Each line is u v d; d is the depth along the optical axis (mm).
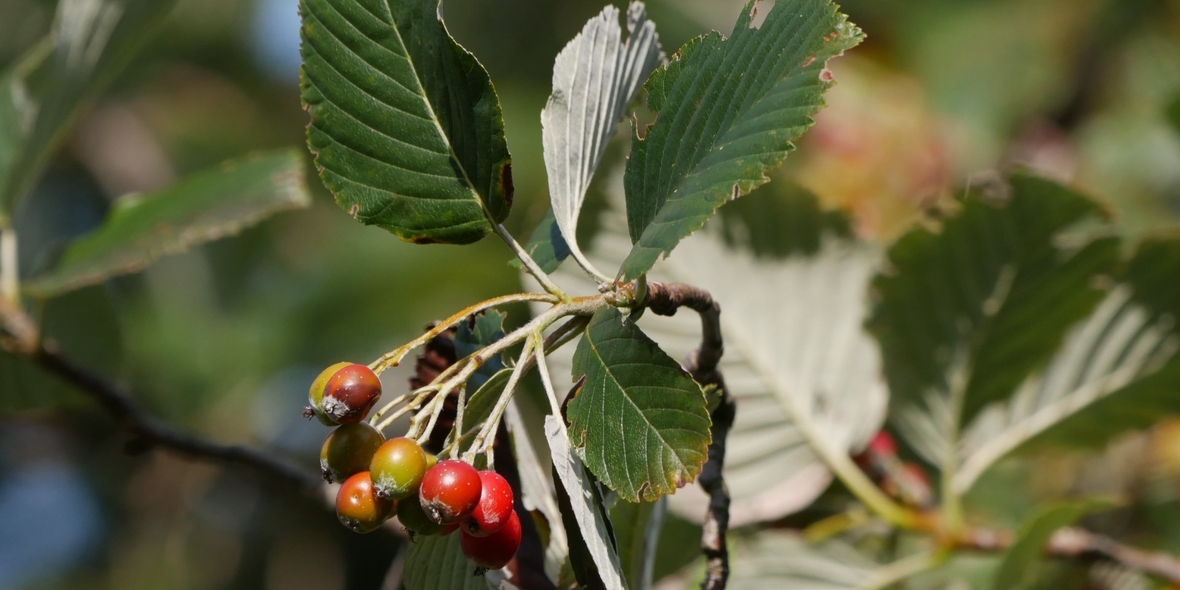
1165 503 1349
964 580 1126
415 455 757
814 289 1031
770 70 782
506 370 791
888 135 1724
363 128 799
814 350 1025
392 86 800
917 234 975
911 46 2004
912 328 1013
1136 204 1720
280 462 1088
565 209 802
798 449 1021
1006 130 1915
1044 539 947
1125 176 1760
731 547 958
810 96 771
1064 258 973
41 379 1174
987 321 1006
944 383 1030
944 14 2027
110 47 1142
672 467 764
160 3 1130
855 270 1037
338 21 798
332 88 798
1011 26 1980
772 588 1018
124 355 1298
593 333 779
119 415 1081
